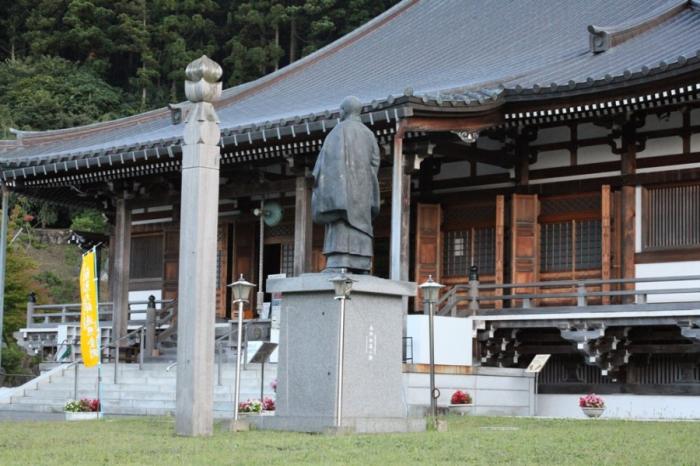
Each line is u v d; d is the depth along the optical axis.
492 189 29.50
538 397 27.31
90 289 24.34
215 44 78.81
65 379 28.83
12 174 33.16
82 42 79.50
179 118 35.47
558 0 37.34
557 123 27.95
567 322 25.36
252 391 24.27
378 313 15.74
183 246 15.32
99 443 14.13
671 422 19.42
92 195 36.75
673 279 24.22
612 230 27.36
